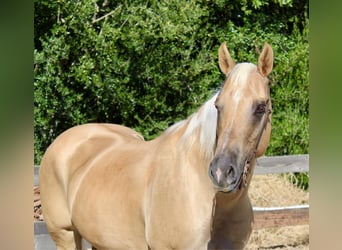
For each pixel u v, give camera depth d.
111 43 13.19
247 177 4.82
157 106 14.02
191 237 4.94
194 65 14.02
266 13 15.09
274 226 9.74
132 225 5.45
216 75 14.43
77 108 13.34
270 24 14.92
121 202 5.53
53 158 6.62
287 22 15.26
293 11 15.05
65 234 6.70
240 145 4.51
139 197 5.36
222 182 4.41
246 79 4.69
